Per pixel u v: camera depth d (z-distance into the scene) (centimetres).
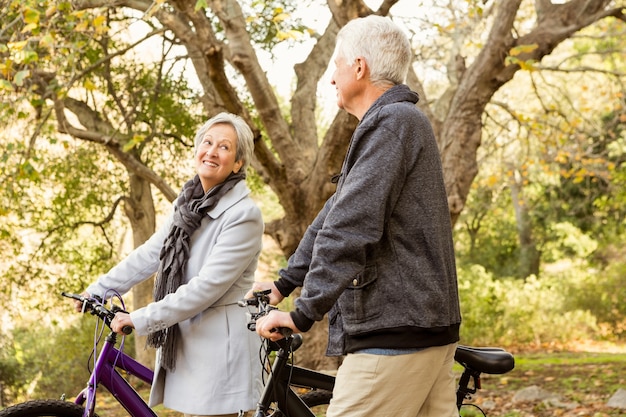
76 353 1173
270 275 1758
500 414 619
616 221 1794
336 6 606
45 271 1110
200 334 298
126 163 902
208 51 596
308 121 876
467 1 712
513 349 1394
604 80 1383
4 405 1179
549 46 760
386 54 230
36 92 817
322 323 837
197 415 295
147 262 321
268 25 870
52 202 1070
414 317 218
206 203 296
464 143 764
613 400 616
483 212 1830
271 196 1823
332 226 213
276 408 264
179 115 1025
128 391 300
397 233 220
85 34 721
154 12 648
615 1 865
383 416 225
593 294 1572
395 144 217
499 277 1822
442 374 238
